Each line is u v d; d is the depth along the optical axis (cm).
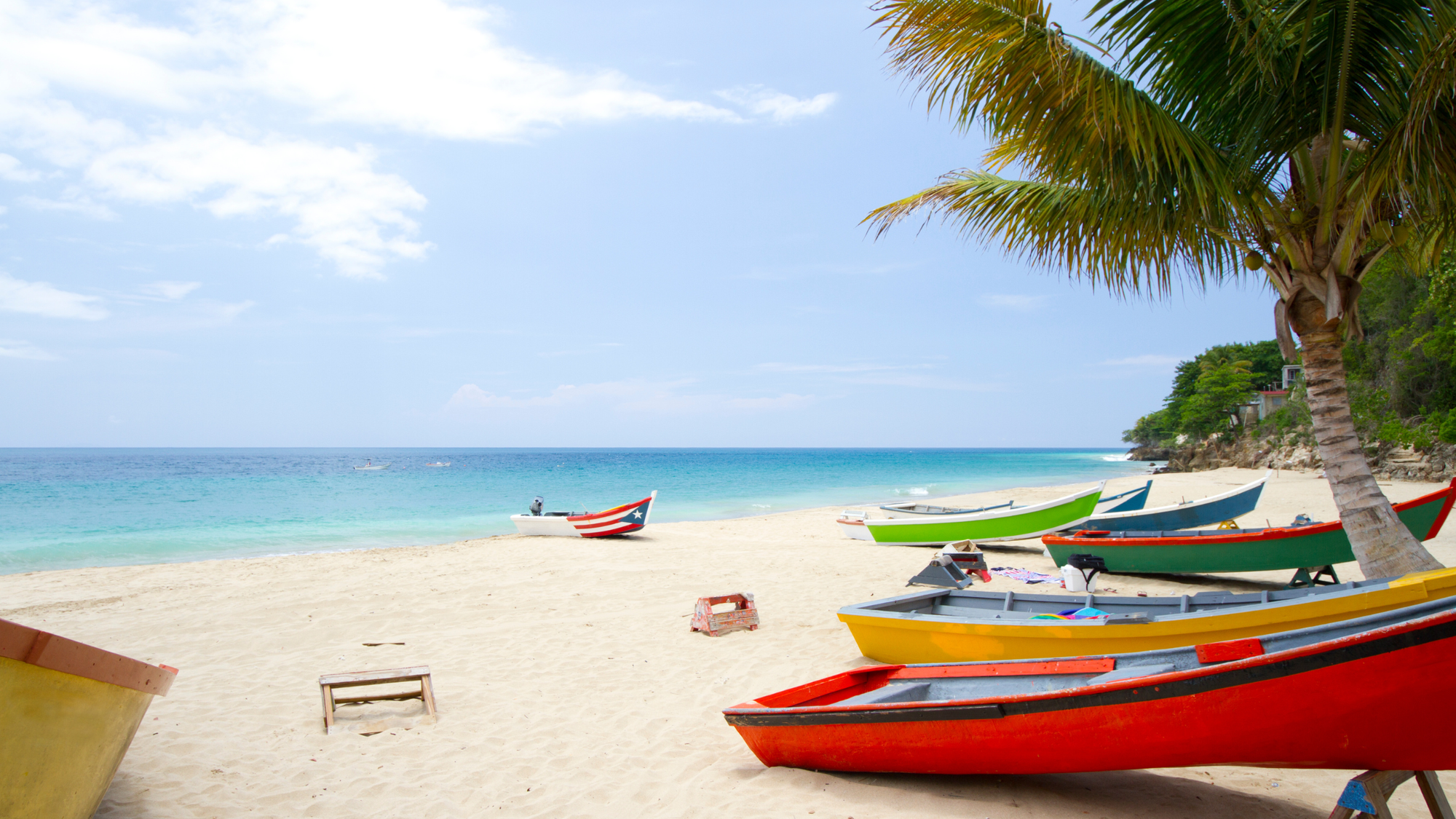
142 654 762
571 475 6119
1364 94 595
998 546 1644
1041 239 745
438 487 4338
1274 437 5238
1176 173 593
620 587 1123
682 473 6556
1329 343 649
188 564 1423
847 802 408
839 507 3127
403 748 507
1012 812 389
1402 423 3566
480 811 413
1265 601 548
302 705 602
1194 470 6206
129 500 3244
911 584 813
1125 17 593
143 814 404
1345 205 635
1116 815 386
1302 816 384
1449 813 323
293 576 1268
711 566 1352
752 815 396
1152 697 347
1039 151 633
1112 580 1116
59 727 303
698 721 559
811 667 686
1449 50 491
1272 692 323
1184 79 627
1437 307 3177
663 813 404
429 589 1116
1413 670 297
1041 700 371
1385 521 618
